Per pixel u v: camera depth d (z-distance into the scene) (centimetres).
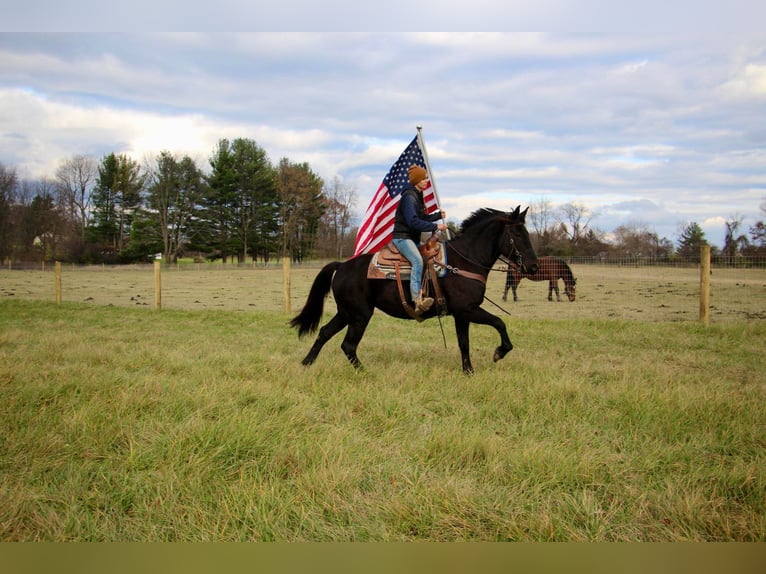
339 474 360
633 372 700
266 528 306
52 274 4044
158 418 481
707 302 1141
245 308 1673
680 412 505
